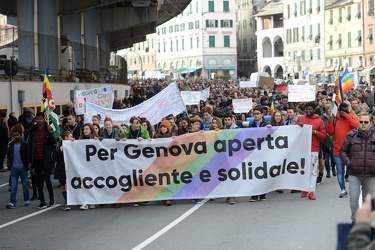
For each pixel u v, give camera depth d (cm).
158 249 1028
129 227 1216
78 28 4528
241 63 14238
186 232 1151
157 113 2041
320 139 1466
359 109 1927
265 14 11862
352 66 9225
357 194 1112
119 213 1377
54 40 3347
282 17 11694
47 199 1631
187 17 14125
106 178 1441
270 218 1256
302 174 1455
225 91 4669
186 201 1501
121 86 4888
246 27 13925
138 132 1520
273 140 1448
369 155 1101
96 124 1691
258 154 1445
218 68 13712
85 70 3859
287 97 2841
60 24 3925
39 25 3712
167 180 1442
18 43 2959
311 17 10319
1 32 2906
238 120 1905
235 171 1445
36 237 1169
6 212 1453
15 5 3762
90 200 1441
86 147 1437
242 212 1332
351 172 1113
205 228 1180
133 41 7375
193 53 13988
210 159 1441
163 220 1273
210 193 1446
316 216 1264
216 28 13675
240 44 14338
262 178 1445
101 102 2344
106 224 1259
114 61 4816
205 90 3416
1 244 1122
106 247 1059
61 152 1459
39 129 1477
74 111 2559
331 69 9600
